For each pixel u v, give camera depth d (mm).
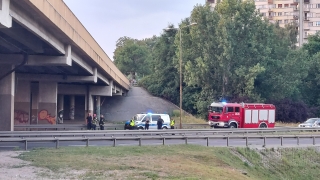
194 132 32938
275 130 38188
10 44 28578
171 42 81188
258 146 28547
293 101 70750
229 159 24125
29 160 18250
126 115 72750
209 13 65250
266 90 69062
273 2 133250
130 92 85250
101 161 18484
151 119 42875
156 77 84875
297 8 130125
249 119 47375
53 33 28391
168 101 80438
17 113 47219
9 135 26578
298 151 29094
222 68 63250
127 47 106625
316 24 127125
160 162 19234
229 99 63688
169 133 31406
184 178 15148
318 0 127375
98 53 44750
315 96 78688
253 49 64812
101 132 28375
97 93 63344
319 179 26703
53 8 25156
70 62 33250
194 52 67000
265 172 24875
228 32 63375
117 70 65312
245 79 63031
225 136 27406
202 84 66125
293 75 69188
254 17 66188
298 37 127312
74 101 77625
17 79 46531
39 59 32750
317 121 52219
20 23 22125
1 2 18797
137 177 14844
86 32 36938
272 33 73312
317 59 79062
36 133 27078
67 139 23609
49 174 14875
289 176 25797
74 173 15242
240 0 66562
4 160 18203
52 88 48750
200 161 21719
